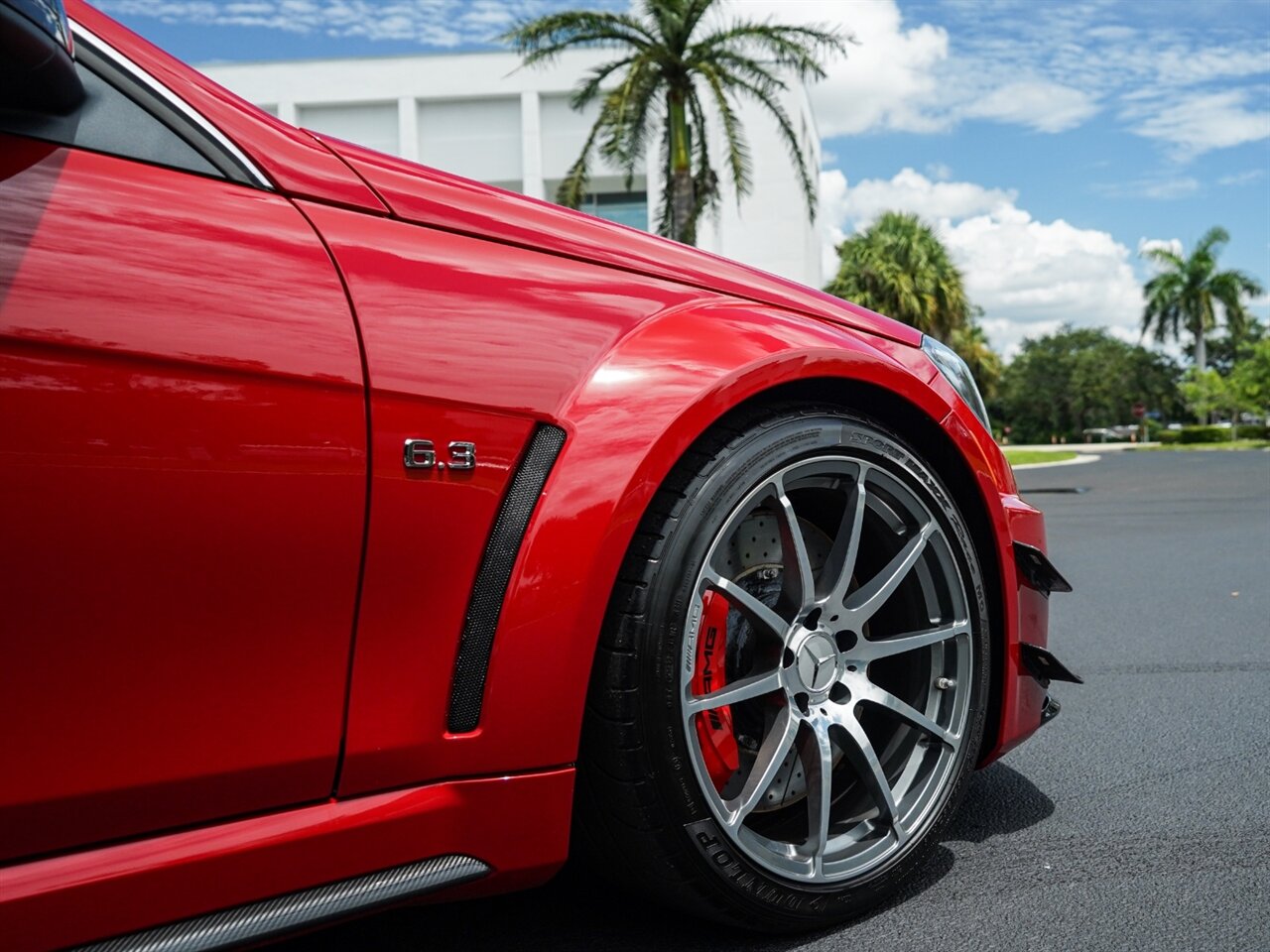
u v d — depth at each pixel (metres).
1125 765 2.34
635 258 1.54
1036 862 1.78
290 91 39.88
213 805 1.09
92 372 1.00
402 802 1.20
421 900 1.24
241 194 1.18
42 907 0.98
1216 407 49.91
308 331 1.13
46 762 0.98
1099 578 5.53
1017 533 1.82
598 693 1.33
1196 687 3.07
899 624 1.68
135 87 1.15
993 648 1.77
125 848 1.04
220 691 1.07
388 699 1.19
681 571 1.35
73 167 1.06
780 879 1.43
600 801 1.35
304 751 1.13
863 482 1.55
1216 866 1.75
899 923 1.54
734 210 43.91
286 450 1.10
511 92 40.03
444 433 1.21
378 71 40.00
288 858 1.12
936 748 1.63
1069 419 95.00
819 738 1.47
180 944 1.04
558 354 1.32
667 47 19.75
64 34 0.96
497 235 1.39
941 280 37.34
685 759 1.34
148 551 1.02
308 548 1.12
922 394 1.64
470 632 1.24
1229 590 4.94
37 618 0.97
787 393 1.54
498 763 1.25
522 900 1.64
